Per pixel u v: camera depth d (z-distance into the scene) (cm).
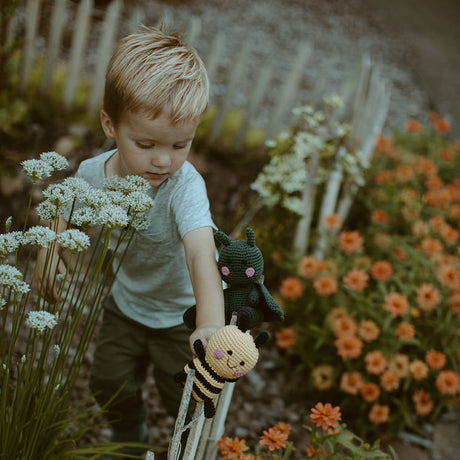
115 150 135
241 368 88
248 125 351
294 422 217
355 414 225
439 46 793
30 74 338
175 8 600
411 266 249
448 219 312
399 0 955
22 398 104
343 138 277
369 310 222
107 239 99
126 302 149
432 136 381
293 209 263
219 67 503
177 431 91
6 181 268
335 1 856
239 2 716
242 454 131
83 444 171
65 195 97
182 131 107
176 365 146
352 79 343
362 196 297
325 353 235
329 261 249
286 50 611
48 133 311
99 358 152
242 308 95
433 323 229
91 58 406
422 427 229
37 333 101
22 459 107
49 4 448
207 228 116
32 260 235
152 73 104
